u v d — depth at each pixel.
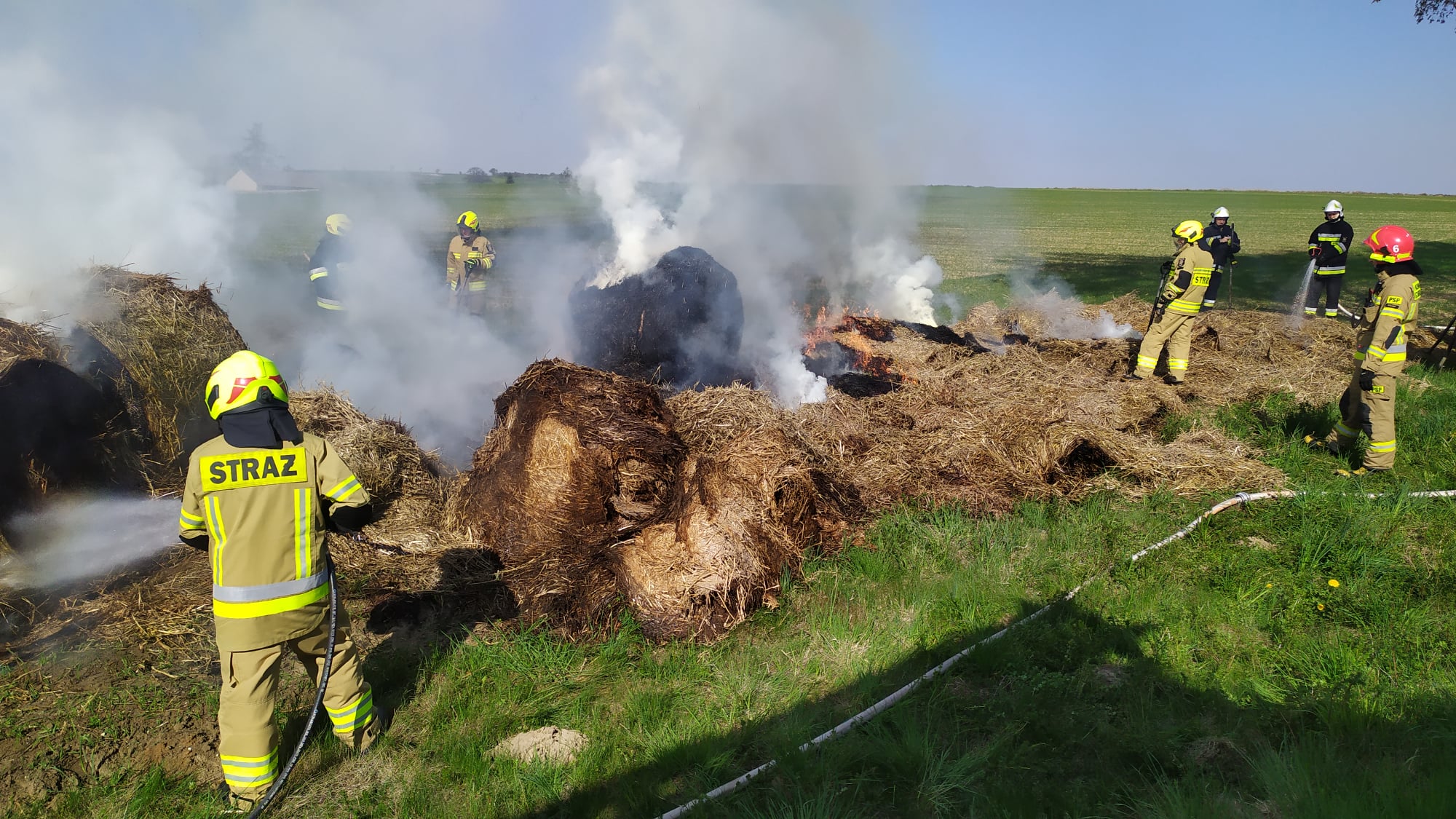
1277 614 4.49
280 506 3.17
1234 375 9.38
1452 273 20.03
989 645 4.06
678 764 3.41
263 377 3.22
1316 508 5.71
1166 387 8.52
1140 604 4.54
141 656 4.02
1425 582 4.75
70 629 4.16
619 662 4.16
